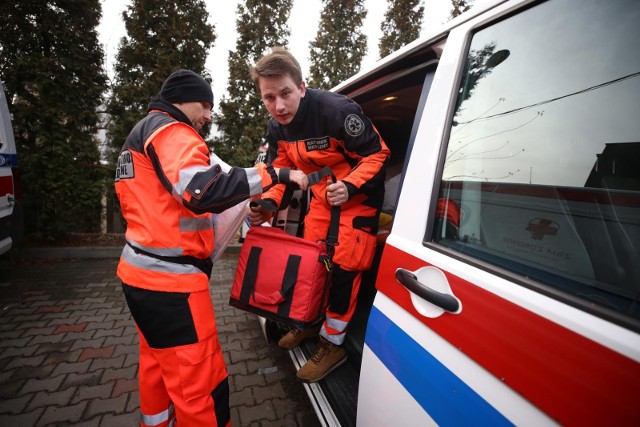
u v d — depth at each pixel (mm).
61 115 4020
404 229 1016
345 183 1268
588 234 631
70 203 4227
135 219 1059
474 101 901
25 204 4055
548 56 746
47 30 3820
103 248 4305
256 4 5555
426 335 838
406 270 939
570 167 680
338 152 1473
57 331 2490
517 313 636
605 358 505
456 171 907
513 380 617
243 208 1276
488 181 825
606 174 626
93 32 4203
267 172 1134
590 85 665
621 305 550
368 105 2076
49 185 4039
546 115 733
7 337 2369
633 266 562
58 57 3957
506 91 825
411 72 1250
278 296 1202
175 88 1137
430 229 932
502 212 780
